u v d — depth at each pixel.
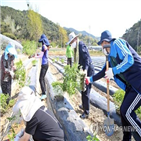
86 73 3.46
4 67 4.12
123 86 2.81
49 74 8.84
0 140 3.15
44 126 2.25
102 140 2.97
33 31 49.59
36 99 2.35
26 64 12.80
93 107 4.50
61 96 4.30
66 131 3.08
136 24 57.84
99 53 41.62
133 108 2.48
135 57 2.50
